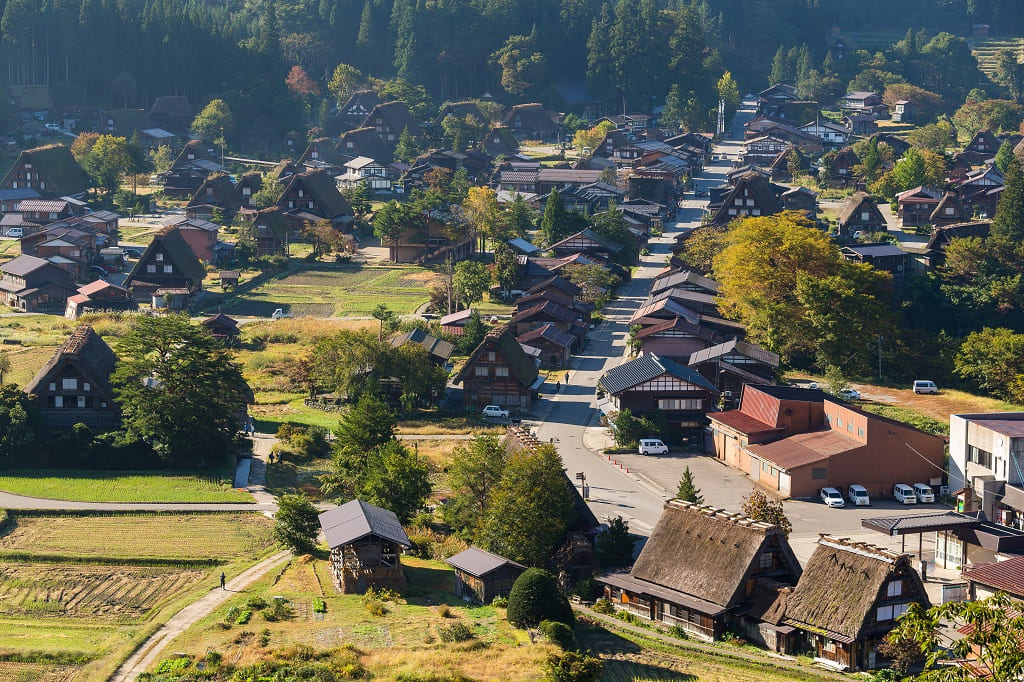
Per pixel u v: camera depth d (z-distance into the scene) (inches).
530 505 3021.7
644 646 2596.0
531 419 4581.7
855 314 5285.4
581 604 2891.2
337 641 2549.2
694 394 4323.3
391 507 3304.6
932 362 5329.7
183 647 2517.2
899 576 2529.5
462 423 4507.9
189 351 3843.5
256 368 5132.9
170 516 3368.6
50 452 3789.4
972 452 3671.3
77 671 2453.2
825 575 2603.3
